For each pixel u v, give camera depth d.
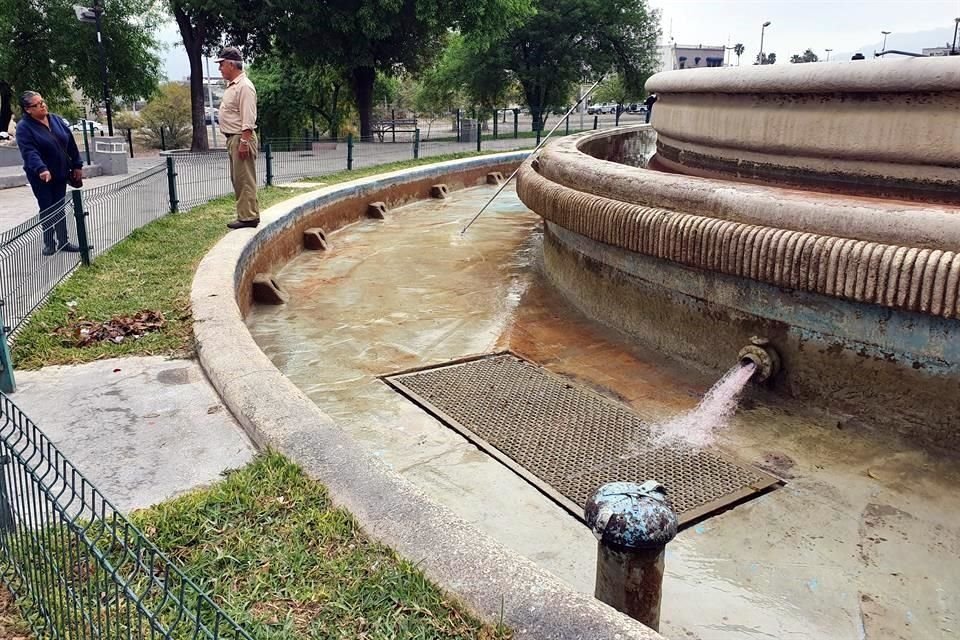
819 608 3.18
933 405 4.33
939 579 3.35
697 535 3.66
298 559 2.71
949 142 4.75
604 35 35.62
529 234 11.40
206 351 4.70
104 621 2.35
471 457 4.40
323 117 36.75
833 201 4.57
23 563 2.51
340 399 5.21
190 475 3.43
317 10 26.92
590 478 4.14
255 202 8.58
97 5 25.12
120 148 18.12
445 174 16.22
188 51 27.08
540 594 2.45
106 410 4.11
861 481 4.11
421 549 2.73
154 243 7.99
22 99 7.37
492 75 36.09
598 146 11.59
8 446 2.56
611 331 6.62
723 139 6.42
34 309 5.56
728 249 4.88
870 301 4.23
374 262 9.50
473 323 6.93
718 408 4.94
